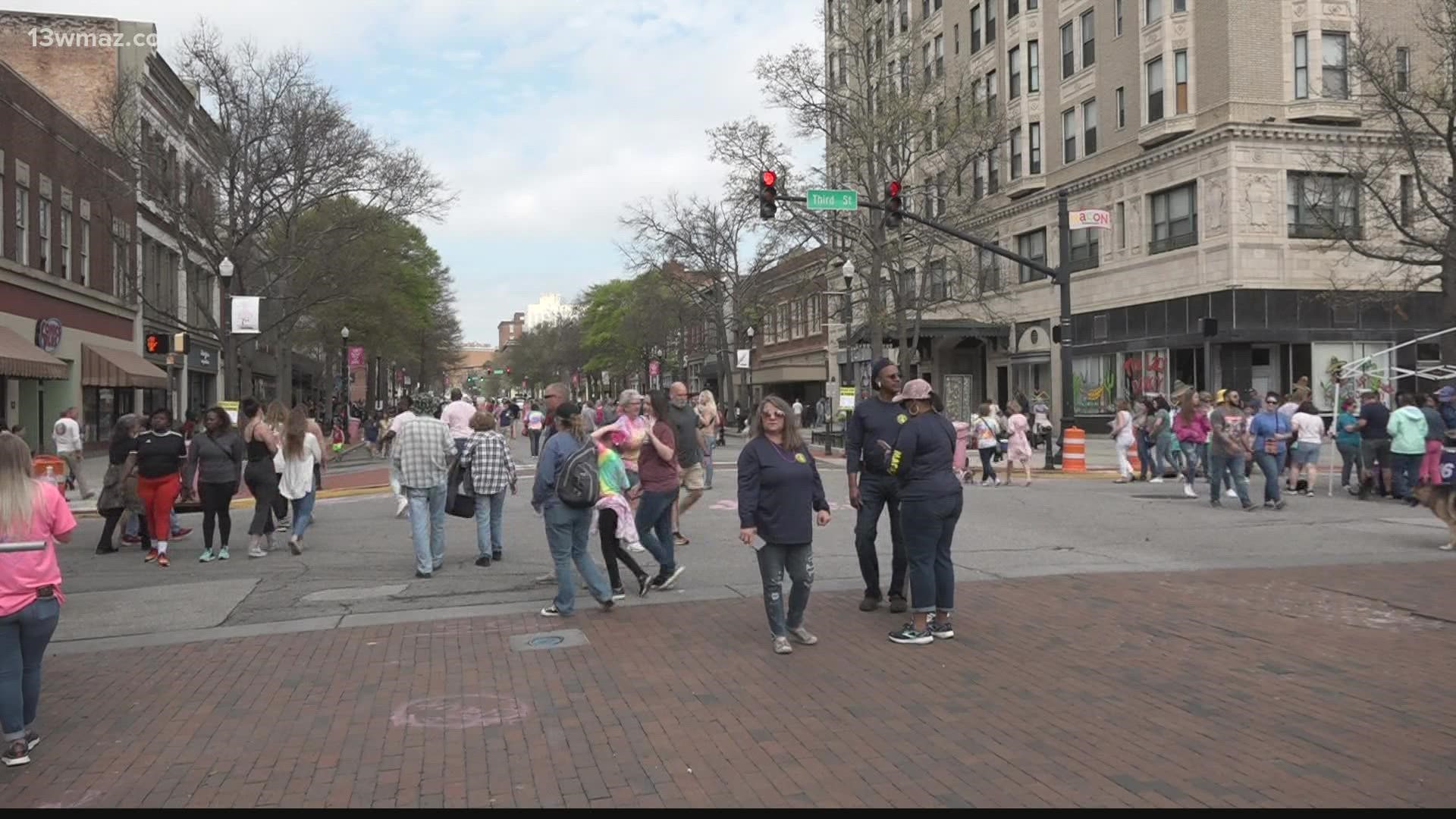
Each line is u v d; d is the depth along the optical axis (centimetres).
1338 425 1806
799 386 6825
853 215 3547
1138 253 3634
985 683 644
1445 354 2367
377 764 520
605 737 554
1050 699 608
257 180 2877
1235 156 3181
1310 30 3166
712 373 8169
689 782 487
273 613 911
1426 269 3231
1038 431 3216
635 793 474
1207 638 751
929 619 769
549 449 855
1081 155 3959
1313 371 3259
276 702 633
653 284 5756
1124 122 3706
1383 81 2369
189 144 3866
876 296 3391
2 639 523
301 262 3241
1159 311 3525
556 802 465
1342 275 3216
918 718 577
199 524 1652
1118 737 539
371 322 4694
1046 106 4159
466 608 908
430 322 5925
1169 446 2119
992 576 1021
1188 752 515
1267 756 507
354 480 2575
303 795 480
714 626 814
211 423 1234
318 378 6975
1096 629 781
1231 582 967
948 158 3834
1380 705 586
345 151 2931
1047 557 1140
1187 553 1164
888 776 490
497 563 1170
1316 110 3144
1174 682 638
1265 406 1579
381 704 623
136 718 607
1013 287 4384
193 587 1038
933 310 3738
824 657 716
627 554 945
